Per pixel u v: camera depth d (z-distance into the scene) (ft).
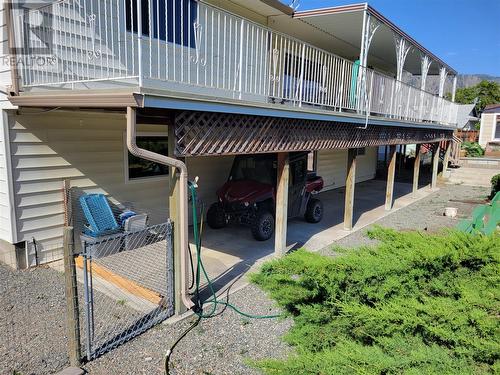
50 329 13.61
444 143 65.36
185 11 24.35
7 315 14.47
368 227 30.42
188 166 28.43
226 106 16.02
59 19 18.89
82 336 13.15
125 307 15.40
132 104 12.45
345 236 27.48
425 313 7.16
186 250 15.06
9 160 18.01
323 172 48.60
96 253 19.66
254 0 26.66
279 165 21.47
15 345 12.56
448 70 50.57
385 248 9.64
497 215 19.19
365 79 27.30
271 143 19.70
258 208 25.66
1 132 17.79
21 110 18.08
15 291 16.51
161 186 26.04
